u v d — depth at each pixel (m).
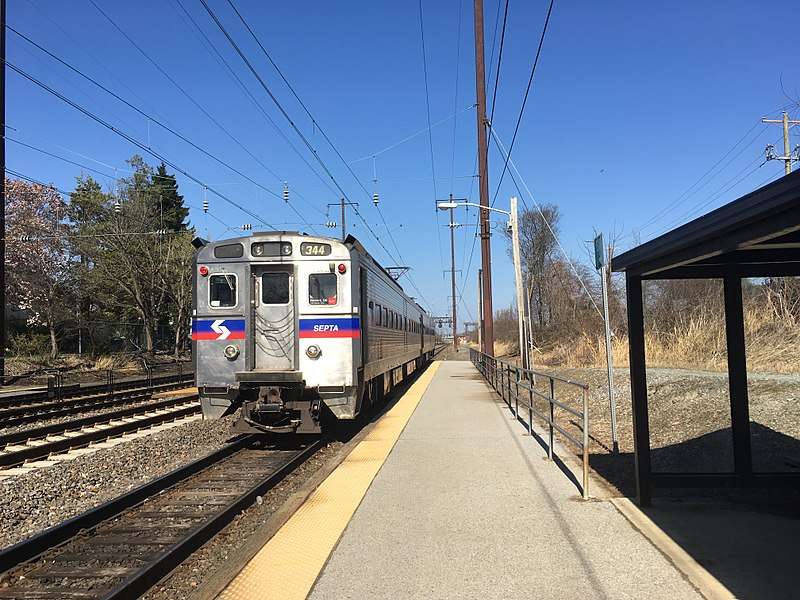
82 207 43.38
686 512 6.14
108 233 40.28
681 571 4.64
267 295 11.31
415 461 8.97
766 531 5.51
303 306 11.23
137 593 4.96
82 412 17.20
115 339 46.62
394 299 18.52
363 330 12.50
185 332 47.16
